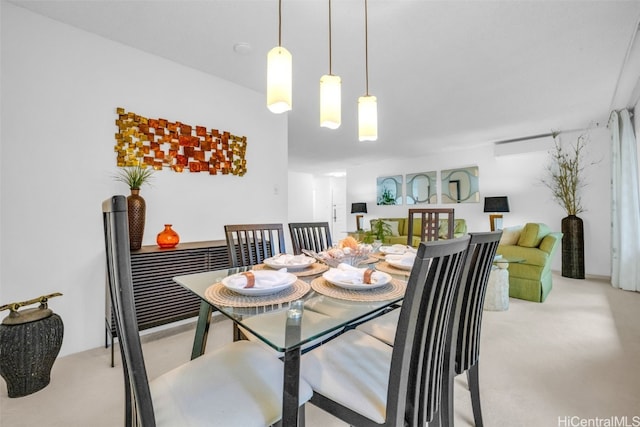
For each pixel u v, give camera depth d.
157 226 2.39
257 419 0.80
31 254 1.85
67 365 1.82
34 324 1.54
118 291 0.63
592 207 4.21
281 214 3.31
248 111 3.02
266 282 1.08
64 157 1.97
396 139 4.86
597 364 1.81
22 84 1.83
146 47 2.27
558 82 2.79
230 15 1.88
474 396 1.28
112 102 2.17
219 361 1.04
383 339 1.32
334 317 0.93
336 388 0.93
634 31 2.01
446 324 0.98
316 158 6.62
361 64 2.46
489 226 5.24
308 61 2.42
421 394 0.87
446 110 3.52
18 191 1.81
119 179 2.19
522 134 4.53
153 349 2.01
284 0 1.73
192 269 2.25
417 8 1.79
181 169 2.52
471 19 1.89
